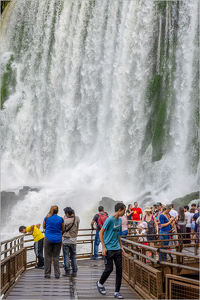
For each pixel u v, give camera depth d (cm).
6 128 3881
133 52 3216
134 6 3275
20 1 4225
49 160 3603
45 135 3678
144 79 3142
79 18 3669
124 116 3180
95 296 671
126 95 3200
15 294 682
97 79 3447
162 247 895
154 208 1442
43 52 3875
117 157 3128
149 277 643
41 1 4031
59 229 841
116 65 3309
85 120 3472
